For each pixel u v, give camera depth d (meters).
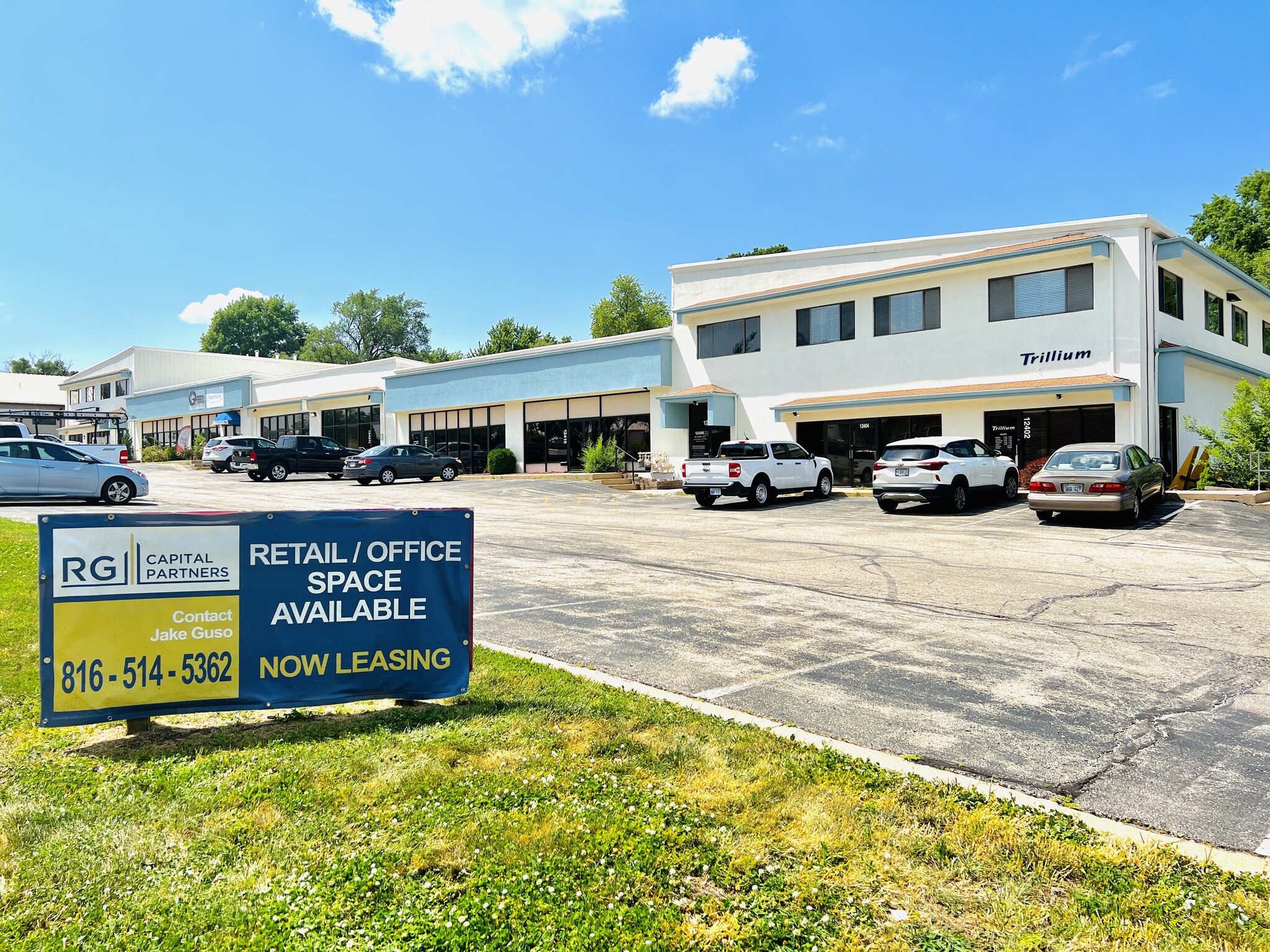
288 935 2.69
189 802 3.62
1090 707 5.15
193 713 4.64
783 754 4.21
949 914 2.87
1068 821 3.54
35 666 5.57
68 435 71.00
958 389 21.50
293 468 30.91
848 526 15.56
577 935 2.69
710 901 2.92
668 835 3.34
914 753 4.39
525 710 4.86
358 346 100.44
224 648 4.62
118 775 3.93
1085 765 4.25
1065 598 8.57
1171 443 20.44
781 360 25.42
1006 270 20.72
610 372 29.45
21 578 8.68
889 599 8.56
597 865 3.13
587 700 5.04
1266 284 38.44
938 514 17.25
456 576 5.09
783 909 2.88
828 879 3.07
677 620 7.56
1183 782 4.04
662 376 27.92
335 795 3.69
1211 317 23.39
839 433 24.16
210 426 53.09
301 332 102.44
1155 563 10.82
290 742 4.37
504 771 3.98
